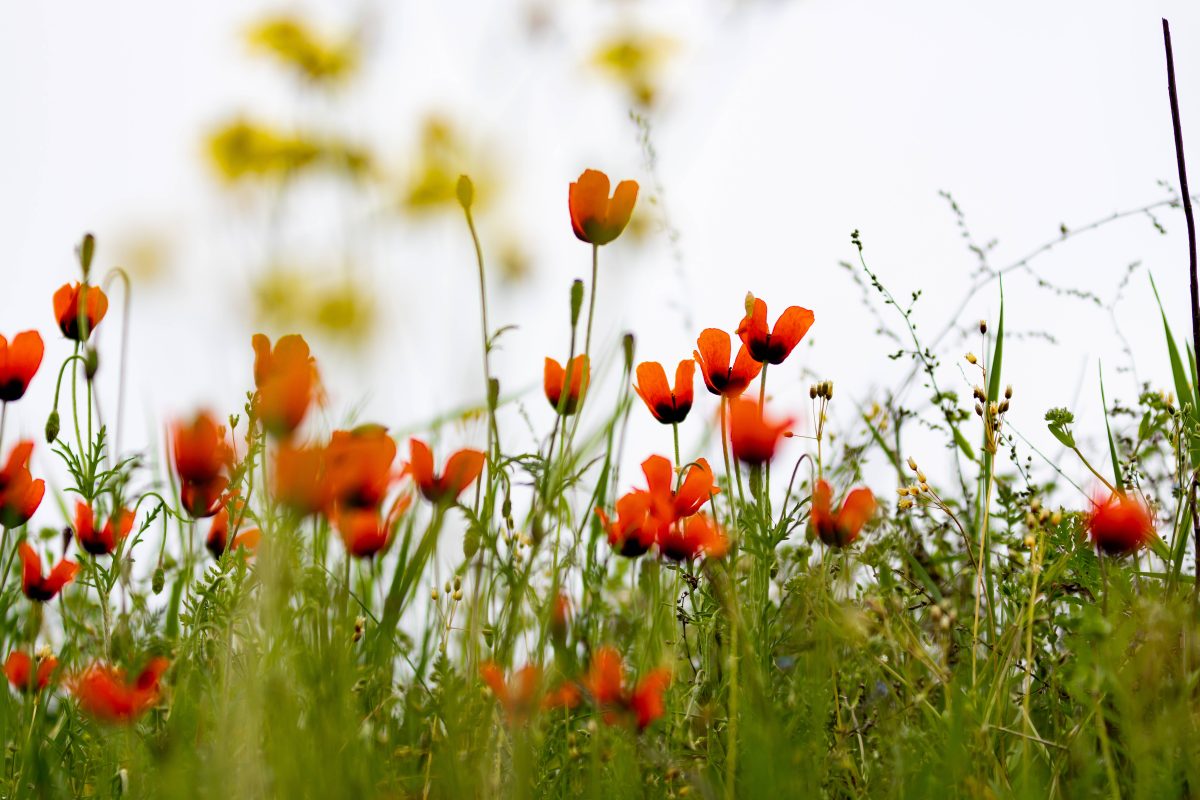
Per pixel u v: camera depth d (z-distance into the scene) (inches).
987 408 68.6
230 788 63.4
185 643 67.7
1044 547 67.4
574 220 67.8
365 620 70.0
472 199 67.0
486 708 65.5
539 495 66.7
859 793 65.7
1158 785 63.7
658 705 65.1
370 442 65.7
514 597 66.4
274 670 64.0
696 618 68.6
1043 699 68.7
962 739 64.7
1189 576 68.8
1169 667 66.1
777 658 69.5
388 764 66.1
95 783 67.9
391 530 68.3
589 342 67.6
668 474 68.6
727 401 68.4
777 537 68.0
